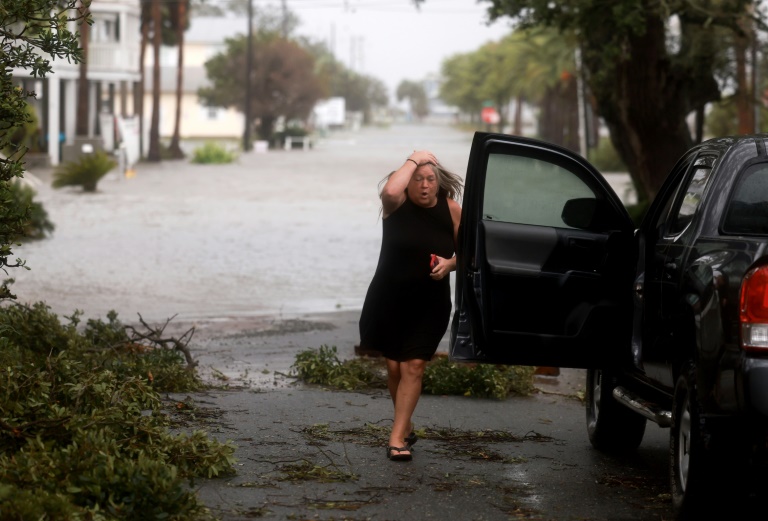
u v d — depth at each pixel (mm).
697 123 25422
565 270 6727
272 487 6359
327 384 10094
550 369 11133
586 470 7152
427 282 7066
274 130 91688
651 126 20688
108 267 20000
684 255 6059
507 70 73875
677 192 6746
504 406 9375
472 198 6695
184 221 29188
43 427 6059
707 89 21609
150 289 17453
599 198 6926
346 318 14891
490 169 7199
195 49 109375
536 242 6734
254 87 85500
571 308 6730
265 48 85750
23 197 24594
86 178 39344
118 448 6078
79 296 16484
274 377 10469
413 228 7055
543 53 54844
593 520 5930
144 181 45875
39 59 6391
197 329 13797
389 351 7148
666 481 6898
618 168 55781
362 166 59750
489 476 6844
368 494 6297
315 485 6445
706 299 5535
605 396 7504
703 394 5480
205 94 86562
